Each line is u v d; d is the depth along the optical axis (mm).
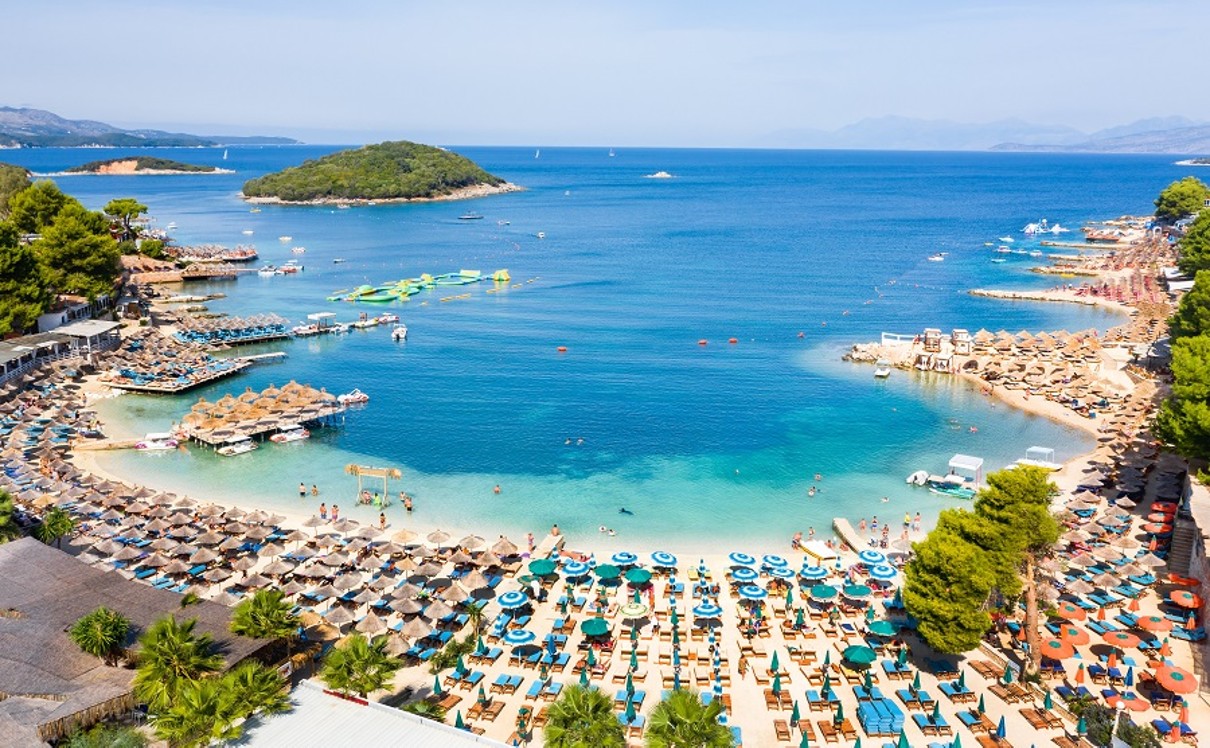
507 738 42375
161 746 37344
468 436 94625
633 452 89750
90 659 41719
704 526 71750
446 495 78062
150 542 62469
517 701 45719
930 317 156250
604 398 109000
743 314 161500
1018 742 42188
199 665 39875
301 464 85562
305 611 54875
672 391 112000
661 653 50969
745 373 120688
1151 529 65562
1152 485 76125
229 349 134500
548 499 77375
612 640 52406
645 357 130125
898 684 47500
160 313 153625
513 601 53938
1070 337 122375
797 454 89188
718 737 33375
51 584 47531
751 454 89125
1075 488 76250
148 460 85750
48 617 44219
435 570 57656
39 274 125625
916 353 122562
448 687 47062
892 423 99000
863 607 57156
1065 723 43750
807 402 107312
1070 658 49594
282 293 185750
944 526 50031
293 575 60250
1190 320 102125
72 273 138750
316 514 72812
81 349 117812
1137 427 89000
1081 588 54750
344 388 113750
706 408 104875
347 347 137750
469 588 55250
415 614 54156
